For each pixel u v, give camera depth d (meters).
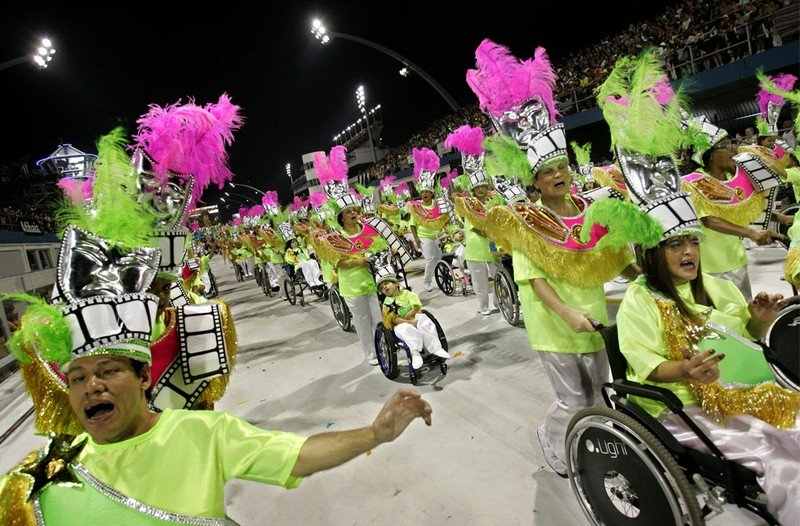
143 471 1.51
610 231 2.54
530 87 3.17
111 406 1.52
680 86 2.96
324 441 1.58
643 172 2.48
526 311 3.16
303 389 5.85
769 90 5.29
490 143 3.34
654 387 2.31
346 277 6.08
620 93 2.75
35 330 1.51
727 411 2.23
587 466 2.58
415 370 5.27
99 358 1.54
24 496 1.46
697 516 2.03
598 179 6.25
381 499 3.38
